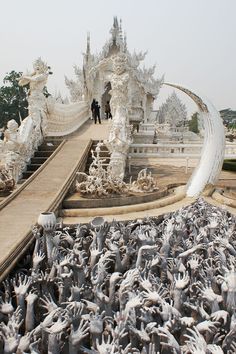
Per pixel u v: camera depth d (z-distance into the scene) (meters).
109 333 7.84
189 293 9.31
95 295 8.83
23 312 8.50
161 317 8.09
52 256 10.41
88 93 48.53
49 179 17.36
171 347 7.22
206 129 18.92
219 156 18.62
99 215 14.55
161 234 12.77
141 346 7.70
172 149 25.86
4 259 9.52
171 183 20.34
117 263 10.70
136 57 48.06
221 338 7.85
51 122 26.02
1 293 8.84
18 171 19.55
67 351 7.57
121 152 21.16
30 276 9.37
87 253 11.58
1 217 12.86
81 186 15.89
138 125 36.56
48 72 24.30
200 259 10.75
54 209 13.80
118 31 47.91
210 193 18.41
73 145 23.39
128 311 7.77
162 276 10.30
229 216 15.16
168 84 18.86
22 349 6.85
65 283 9.30
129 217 14.30
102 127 32.25
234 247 12.02
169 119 66.88
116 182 16.17
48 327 7.38
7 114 74.75
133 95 48.94
